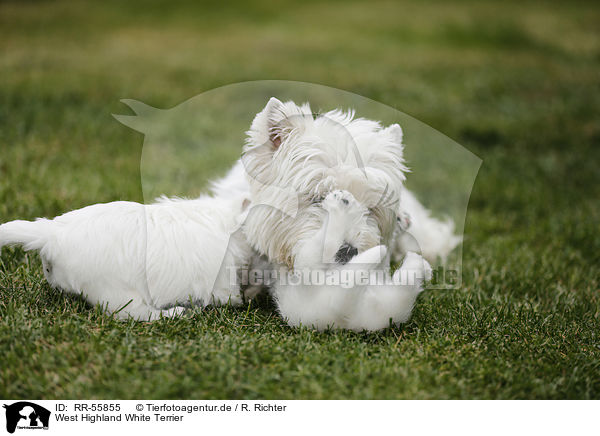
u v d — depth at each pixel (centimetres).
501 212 733
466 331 405
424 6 2577
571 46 1950
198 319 393
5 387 310
